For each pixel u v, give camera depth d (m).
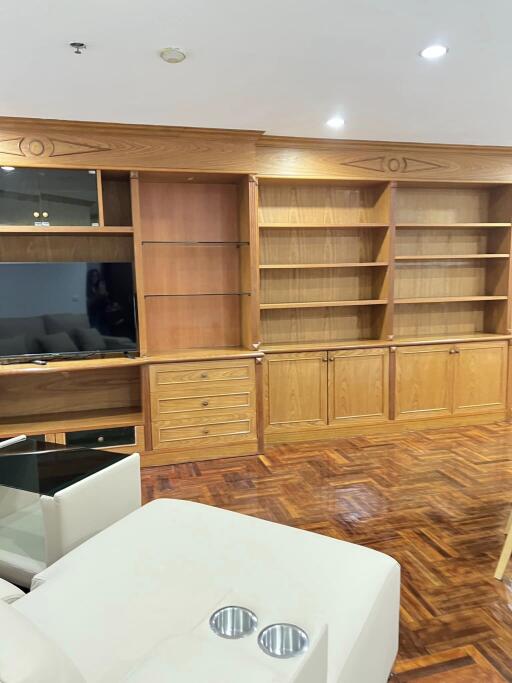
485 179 4.09
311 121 3.22
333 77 2.51
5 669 0.67
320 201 4.12
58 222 3.22
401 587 2.08
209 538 1.65
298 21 1.95
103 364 3.34
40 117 3.02
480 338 4.27
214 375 3.58
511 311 4.36
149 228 3.78
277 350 3.83
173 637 0.93
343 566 1.50
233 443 3.66
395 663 1.66
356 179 3.84
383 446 3.83
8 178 3.13
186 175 3.52
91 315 3.47
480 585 2.09
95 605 1.29
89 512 1.93
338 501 2.90
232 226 3.94
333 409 4.01
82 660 1.10
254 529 1.72
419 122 3.29
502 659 1.68
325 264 3.94
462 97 2.83
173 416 3.54
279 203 4.05
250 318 3.70
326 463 3.50
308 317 4.24
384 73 2.47
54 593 1.34
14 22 1.91
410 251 4.39
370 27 2.00
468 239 4.51
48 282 3.38
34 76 2.42
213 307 3.97
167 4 1.80
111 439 3.48
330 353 3.95
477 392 4.32
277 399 3.89
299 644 0.91
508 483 3.11
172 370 3.50
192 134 3.36
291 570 1.48
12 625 0.77
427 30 2.05
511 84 2.64
